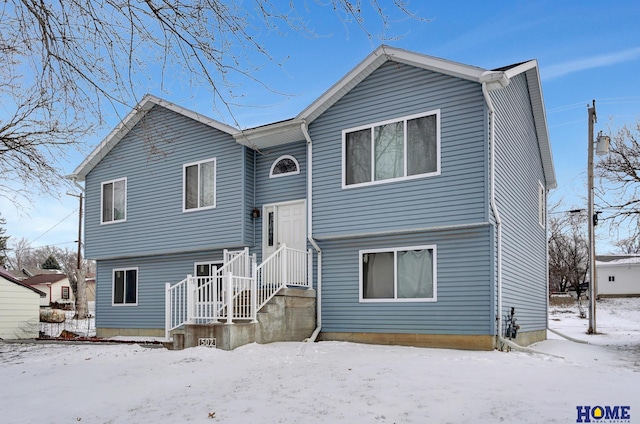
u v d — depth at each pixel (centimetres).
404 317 1249
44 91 635
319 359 975
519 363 920
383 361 936
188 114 1630
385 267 1298
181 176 1658
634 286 4491
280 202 1502
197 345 1141
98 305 1925
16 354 1294
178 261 1733
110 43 591
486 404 622
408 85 1252
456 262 1195
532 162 1622
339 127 1345
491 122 1160
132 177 1778
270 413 612
